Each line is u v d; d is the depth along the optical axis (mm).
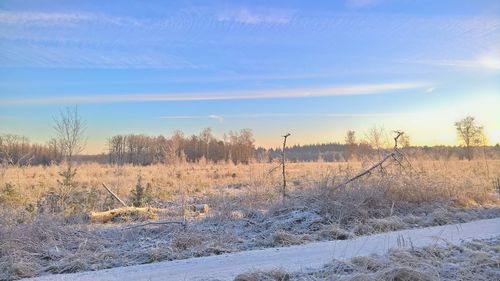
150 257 8359
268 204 13242
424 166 18531
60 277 7137
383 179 13742
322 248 8758
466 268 6734
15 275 7398
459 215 12117
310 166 28562
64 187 13797
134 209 12438
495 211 13156
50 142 17047
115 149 47250
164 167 31656
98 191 15734
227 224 11164
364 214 11781
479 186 15219
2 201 13250
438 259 7359
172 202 15172
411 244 7922
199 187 19500
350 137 25469
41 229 9312
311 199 12711
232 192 16516
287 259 7863
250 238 10094
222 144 52312
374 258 7176
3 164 15195
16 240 8641
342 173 14438
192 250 8859
